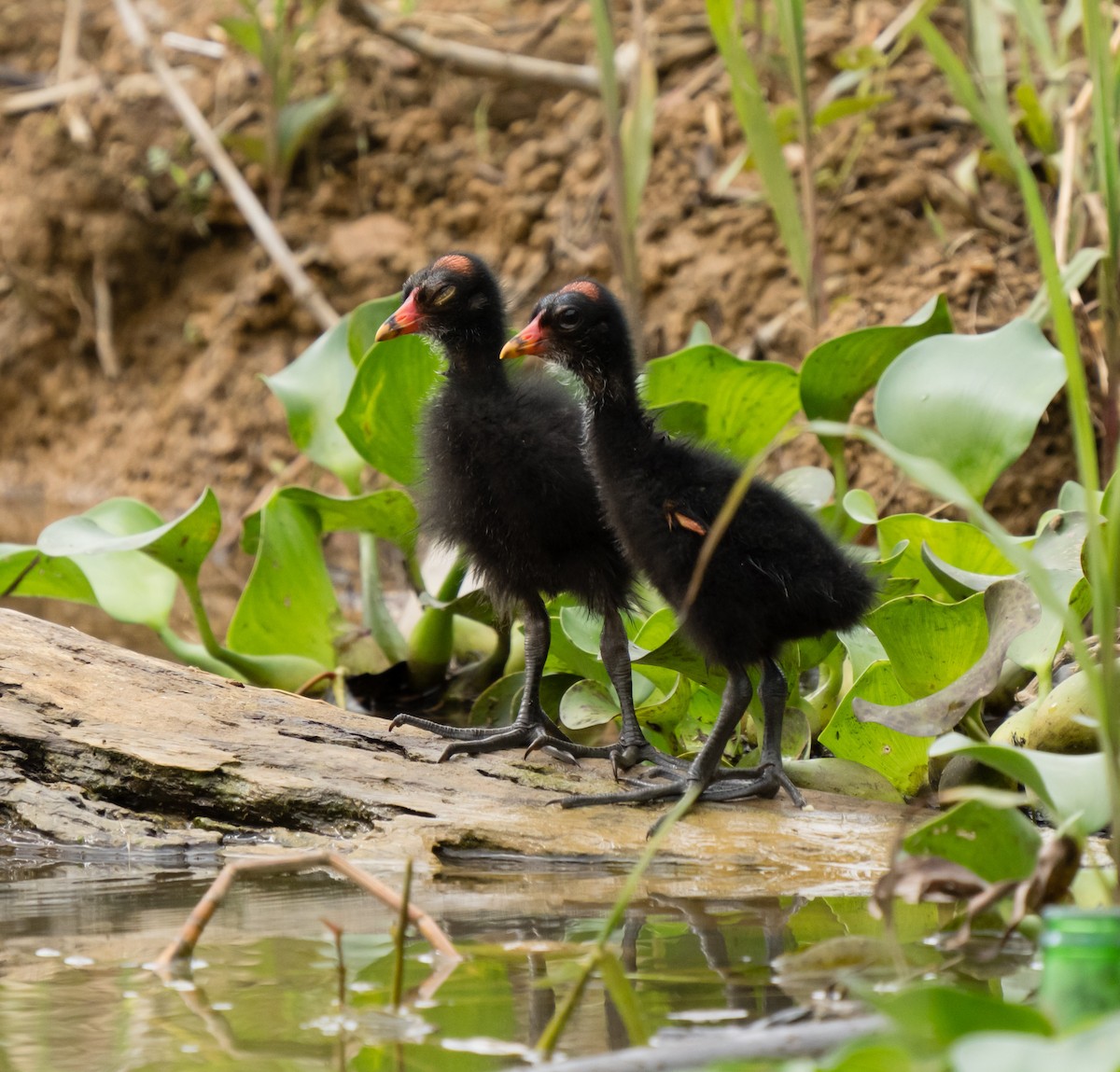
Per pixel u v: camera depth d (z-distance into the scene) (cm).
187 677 960
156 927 660
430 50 2019
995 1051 362
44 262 2328
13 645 943
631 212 1417
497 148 2097
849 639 1022
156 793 866
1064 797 594
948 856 596
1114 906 538
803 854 799
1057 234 1330
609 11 1394
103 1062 487
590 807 855
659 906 700
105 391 2309
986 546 1062
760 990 558
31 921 673
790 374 1165
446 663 1203
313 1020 527
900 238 1670
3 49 2561
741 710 847
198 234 2256
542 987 564
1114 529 602
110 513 1152
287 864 610
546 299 901
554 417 966
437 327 1004
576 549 935
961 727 880
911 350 1107
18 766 876
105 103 2294
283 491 1177
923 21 896
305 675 1185
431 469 990
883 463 1456
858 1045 406
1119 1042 356
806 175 1351
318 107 2084
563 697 1025
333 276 2123
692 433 1145
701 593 836
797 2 1305
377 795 860
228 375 2166
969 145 1714
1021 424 1044
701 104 1902
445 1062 486
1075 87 1695
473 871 784
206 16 2391
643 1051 474
